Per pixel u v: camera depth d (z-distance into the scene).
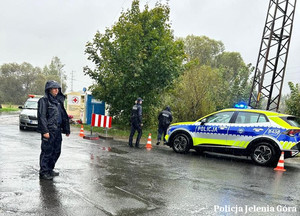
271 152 8.08
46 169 5.36
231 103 26.09
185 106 17.08
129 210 4.05
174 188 5.27
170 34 16.62
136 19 15.61
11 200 4.16
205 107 16.94
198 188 5.39
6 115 28.50
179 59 15.88
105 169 6.43
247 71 31.11
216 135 8.98
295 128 7.92
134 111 10.64
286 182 6.32
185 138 9.61
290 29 17.84
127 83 15.09
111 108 17.11
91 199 4.39
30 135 11.88
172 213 4.04
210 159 8.91
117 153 8.77
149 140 10.79
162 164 7.50
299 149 7.95
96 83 16.61
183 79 17.19
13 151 7.93
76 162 6.97
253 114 8.63
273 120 8.25
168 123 11.91
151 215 3.92
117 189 4.99
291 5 17.94
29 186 4.85
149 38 15.25
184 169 7.04
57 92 5.41
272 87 18.06
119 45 15.18
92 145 10.12
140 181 5.61
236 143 8.62
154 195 4.79
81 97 20.89
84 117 19.06
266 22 18.52
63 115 5.66
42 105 5.21
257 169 7.67
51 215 3.72
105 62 15.48
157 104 16.59
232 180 6.20
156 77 14.95
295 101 16.33
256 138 8.31
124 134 14.68
